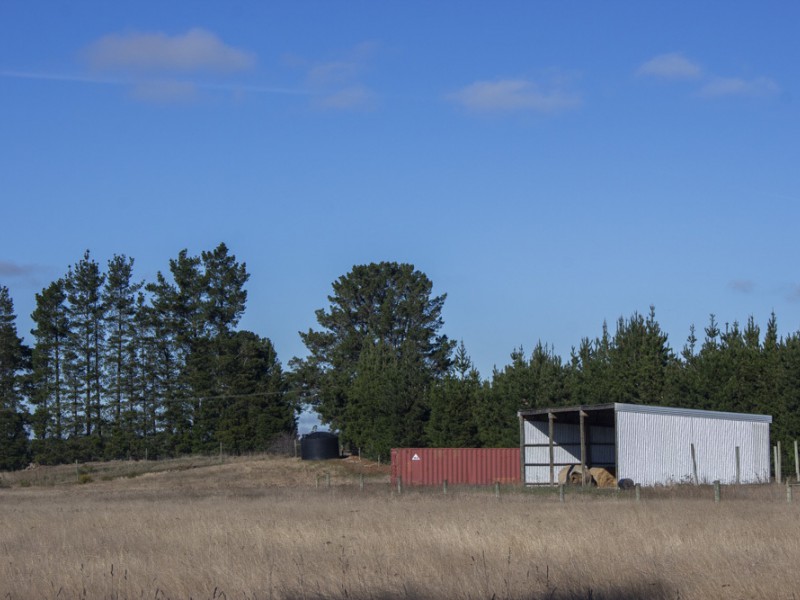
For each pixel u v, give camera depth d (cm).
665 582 1326
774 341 5303
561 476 4569
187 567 1512
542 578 1360
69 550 1827
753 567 1438
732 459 4353
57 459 8250
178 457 8156
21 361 8675
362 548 1762
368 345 8338
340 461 6788
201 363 8544
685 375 5244
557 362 6234
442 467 5144
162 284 8806
